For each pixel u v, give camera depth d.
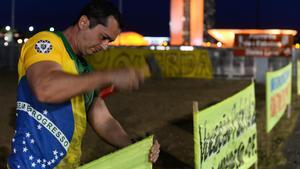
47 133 2.50
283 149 8.76
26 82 2.49
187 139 9.15
